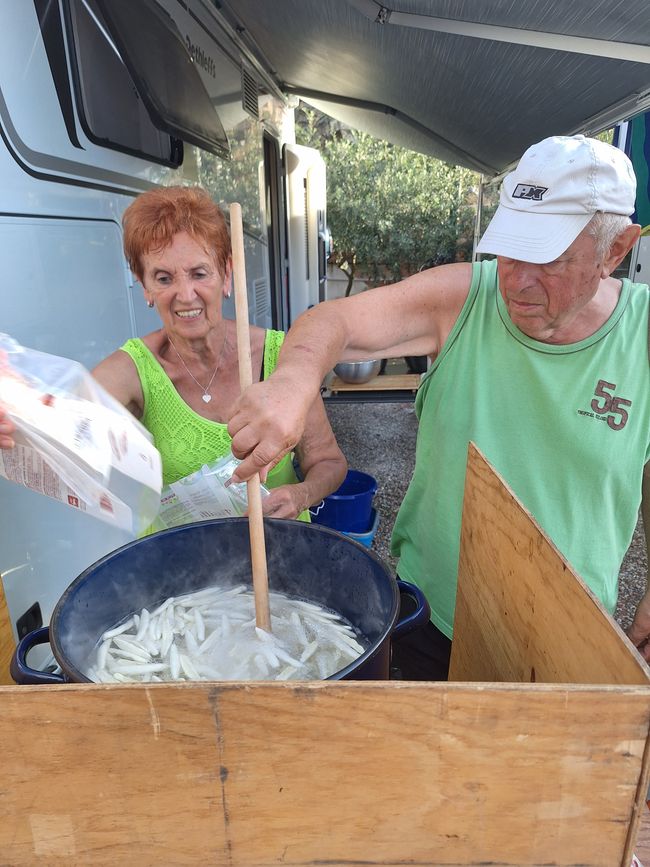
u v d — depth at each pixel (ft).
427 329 3.94
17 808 1.61
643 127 12.22
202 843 1.65
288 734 1.49
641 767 1.47
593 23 6.27
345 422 20.34
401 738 1.49
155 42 6.88
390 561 11.35
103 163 5.64
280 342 4.47
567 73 8.50
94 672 2.59
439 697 1.44
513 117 12.09
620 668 1.52
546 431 3.67
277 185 17.40
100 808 1.61
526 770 1.51
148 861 1.69
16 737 1.51
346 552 2.87
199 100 8.35
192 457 4.25
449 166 35.70
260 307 13.64
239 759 1.53
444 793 1.56
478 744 1.49
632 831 1.55
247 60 12.58
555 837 1.60
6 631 2.94
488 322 3.77
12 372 2.26
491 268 3.91
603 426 3.55
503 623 2.44
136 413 4.39
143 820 1.62
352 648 2.69
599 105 9.96
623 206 3.00
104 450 2.24
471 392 3.83
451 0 6.41
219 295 4.05
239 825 1.63
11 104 4.21
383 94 14.38
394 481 15.05
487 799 1.56
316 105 20.34
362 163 35.99
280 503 3.91
